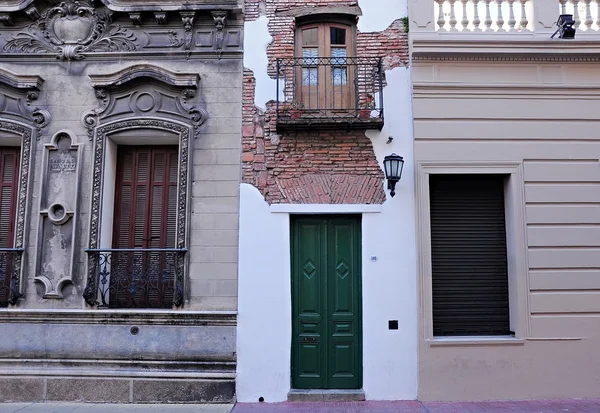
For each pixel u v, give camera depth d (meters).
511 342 7.50
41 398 7.42
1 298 7.68
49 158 7.97
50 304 7.64
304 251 7.87
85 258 7.71
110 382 7.44
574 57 7.97
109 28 8.23
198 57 8.15
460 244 7.99
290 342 7.55
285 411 6.95
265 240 7.72
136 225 8.17
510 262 7.87
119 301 7.66
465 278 7.93
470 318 7.86
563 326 7.55
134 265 7.70
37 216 7.82
